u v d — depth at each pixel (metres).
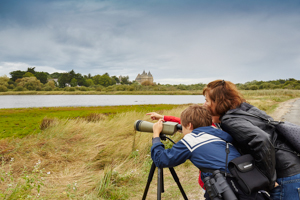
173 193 2.95
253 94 43.97
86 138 5.35
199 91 109.00
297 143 1.16
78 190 2.86
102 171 3.63
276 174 1.21
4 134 5.82
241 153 1.33
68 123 6.26
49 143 4.84
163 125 1.60
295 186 1.15
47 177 3.22
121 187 3.05
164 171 3.80
